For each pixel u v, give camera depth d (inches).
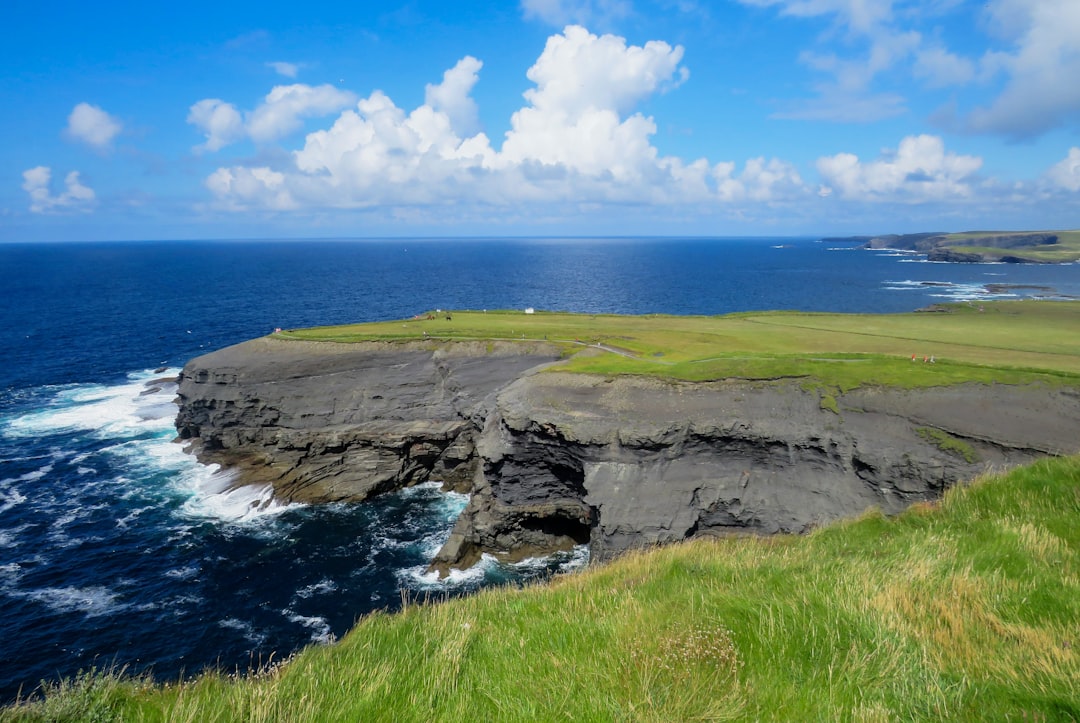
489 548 1540.4
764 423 1429.6
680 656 303.1
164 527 1590.8
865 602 348.8
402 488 1904.5
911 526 560.1
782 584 402.9
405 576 1402.6
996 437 1278.3
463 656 326.3
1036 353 1844.2
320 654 343.0
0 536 1508.4
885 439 1349.7
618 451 1440.7
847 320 2883.9
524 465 1582.2
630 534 1381.6
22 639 1139.9
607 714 264.1
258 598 1299.2
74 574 1360.7
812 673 286.7
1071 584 369.1
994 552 430.6
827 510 1347.2
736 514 1401.3
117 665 1079.0
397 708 277.9
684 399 1523.1
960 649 305.6
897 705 265.3
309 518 1683.1
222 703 282.0
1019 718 248.7
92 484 1800.0
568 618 375.6
